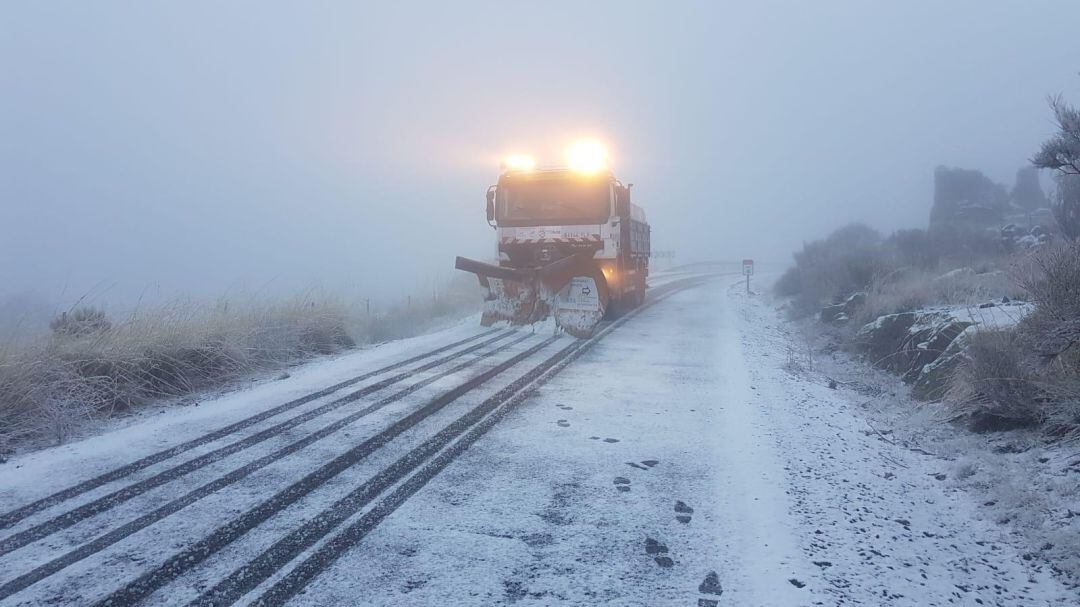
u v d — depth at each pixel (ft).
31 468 16.97
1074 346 19.77
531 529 13.53
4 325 26.23
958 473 17.56
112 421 21.56
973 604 11.32
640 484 16.14
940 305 35.09
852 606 10.94
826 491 16.01
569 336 41.68
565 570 11.86
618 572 11.84
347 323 40.45
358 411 22.65
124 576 11.40
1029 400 19.43
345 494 15.24
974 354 21.57
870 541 13.47
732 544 13.03
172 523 13.60
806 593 11.25
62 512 14.14
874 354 34.12
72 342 24.22
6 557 12.08
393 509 14.42
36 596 10.71
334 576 11.48
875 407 25.49
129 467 17.02
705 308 66.03
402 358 33.32
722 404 24.20
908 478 17.60
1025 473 16.56
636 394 25.64
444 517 14.05
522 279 44.19
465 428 20.67
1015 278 26.00
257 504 14.61
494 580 11.46
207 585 11.12
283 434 19.93
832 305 52.03
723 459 18.06
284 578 11.39
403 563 12.01
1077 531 13.33
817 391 27.78
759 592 11.25
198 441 19.27
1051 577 12.19
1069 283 20.77
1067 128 22.12
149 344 25.46
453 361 32.45
